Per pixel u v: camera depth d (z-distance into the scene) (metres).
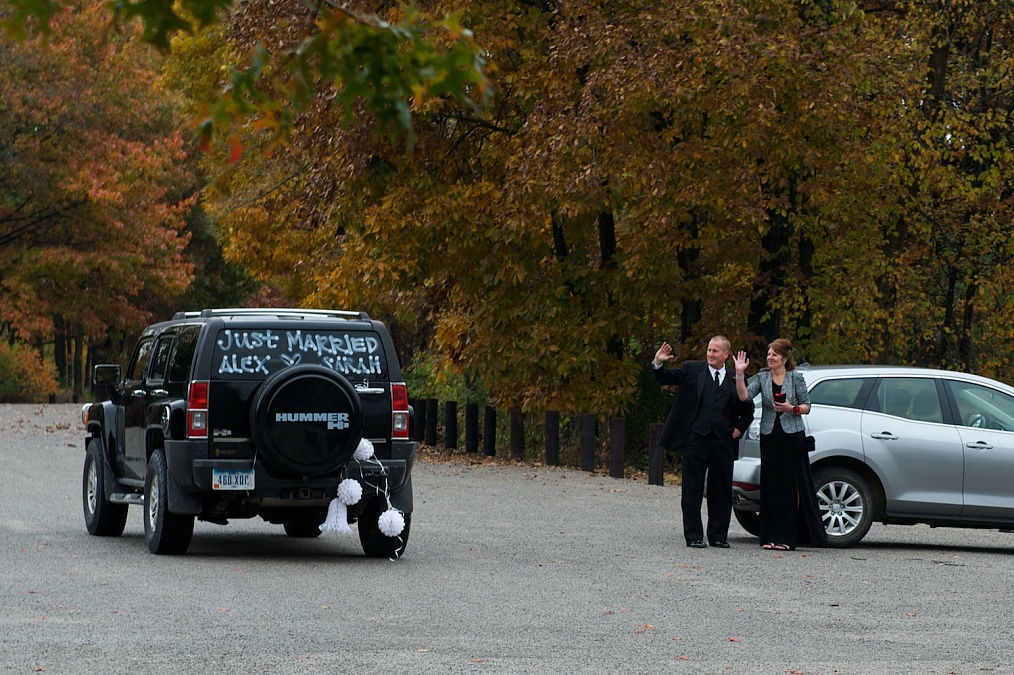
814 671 11.79
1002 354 45.44
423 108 37.62
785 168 37.91
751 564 19.45
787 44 35.47
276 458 18.33
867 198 39.78
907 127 39.31
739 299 41.28
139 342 22.39
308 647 12.45
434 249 41.38
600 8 37.47
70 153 84.12
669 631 13.70
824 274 40.44
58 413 63.78
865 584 17.67
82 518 24.25
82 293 89.12
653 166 35.91
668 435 21.62
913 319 44.19
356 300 42.28
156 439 19.62
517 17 39.47
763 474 21.59
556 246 43.22
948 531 26.72
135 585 16.34
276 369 18.75
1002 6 42.50
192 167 95.56
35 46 82.06
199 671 11.30
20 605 14.73
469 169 41.84
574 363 40.75
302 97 5.11
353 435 18.62
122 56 86.06
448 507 27.42
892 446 22.41
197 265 99.56
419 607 14.96
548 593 16.22
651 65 35.22
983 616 15.21
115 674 11.15
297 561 19.02
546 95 37.59
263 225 57.09
